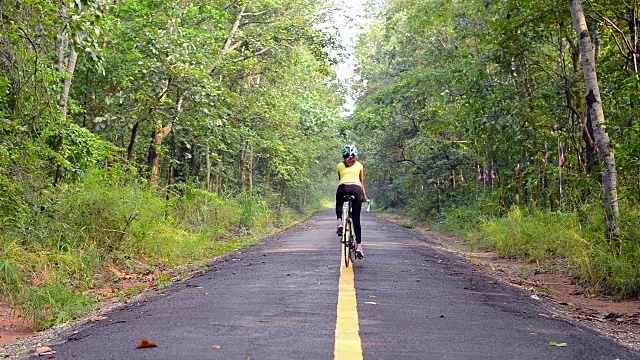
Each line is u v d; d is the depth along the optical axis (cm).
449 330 558
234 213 2538
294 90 3231
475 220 2452
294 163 3431
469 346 496
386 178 5878
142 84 1641
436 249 1683
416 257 1327
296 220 4303
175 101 1808
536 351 488
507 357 463
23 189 1060
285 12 2812
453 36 2862
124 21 2084
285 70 2953
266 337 516
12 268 816
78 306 796
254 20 2798
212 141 1973
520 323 612
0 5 986
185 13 2095
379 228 2775
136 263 1253
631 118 1277
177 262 1366
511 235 1638
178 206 2106
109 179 1390
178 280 1056
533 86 1781
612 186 1105
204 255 1534
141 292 941
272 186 4322
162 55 1664
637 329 670
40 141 1104
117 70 1992
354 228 1082
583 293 980
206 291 828
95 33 1008
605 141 1129
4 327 712
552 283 1102
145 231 1337
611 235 1061
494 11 1833
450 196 3534
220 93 1739
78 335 566
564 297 933
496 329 571
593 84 1165
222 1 2330
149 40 1675
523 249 1536
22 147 1073
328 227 2881
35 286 875
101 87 2073
